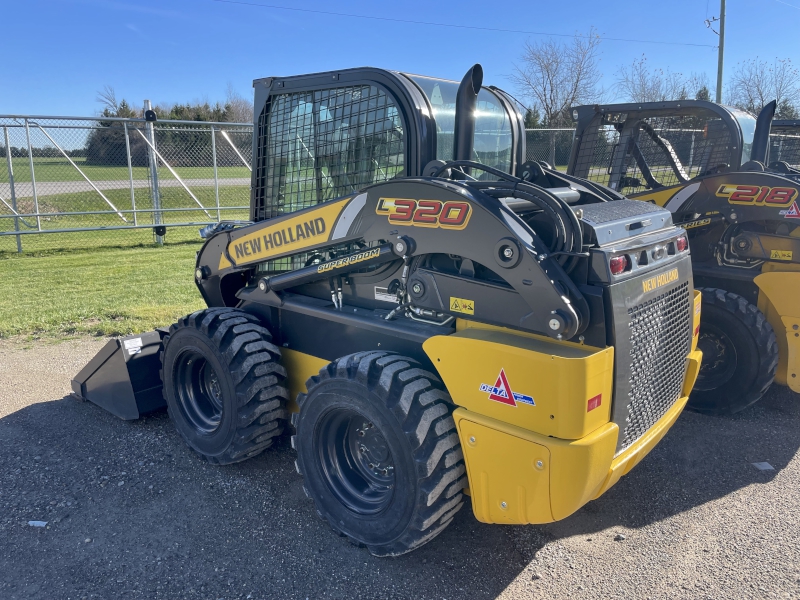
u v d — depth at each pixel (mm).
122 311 7152
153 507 3266
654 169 5246
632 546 2924
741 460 3756
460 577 2707
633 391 2543
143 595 2602
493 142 3592
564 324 2240
